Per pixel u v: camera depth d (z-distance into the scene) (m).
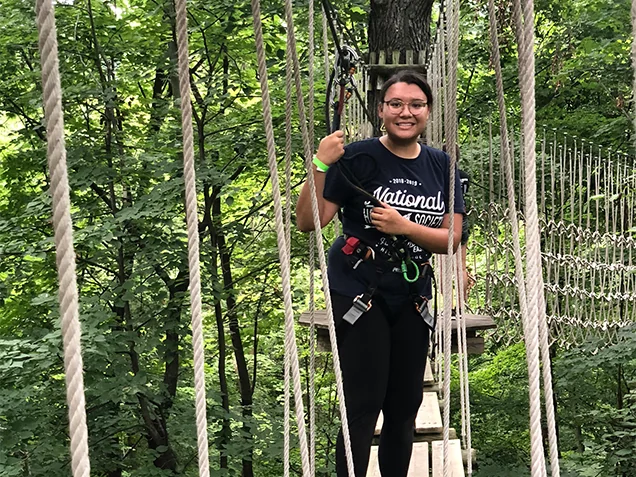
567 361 6.77
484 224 4.59
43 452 5.48
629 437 7.09
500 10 5.00
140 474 6.28
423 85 2.29
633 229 5.04
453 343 3.98
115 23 6.45
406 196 2.33
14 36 6.07
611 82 7.46
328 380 9.95
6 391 5.45
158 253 6.26
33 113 6.98
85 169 6.18
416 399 2.49
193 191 1.00
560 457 7.97
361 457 2.40
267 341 10.49
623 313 5.52
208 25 6.46
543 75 8.08
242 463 8.42
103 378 5.91
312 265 2.25
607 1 7.31
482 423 8.12
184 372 7.75
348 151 2.32
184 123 0.99
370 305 2.33
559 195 5.95
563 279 5.33
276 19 6.89
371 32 5.04
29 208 6.13
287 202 1.75
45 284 6.55
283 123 7.14
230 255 8.28
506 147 1.35
